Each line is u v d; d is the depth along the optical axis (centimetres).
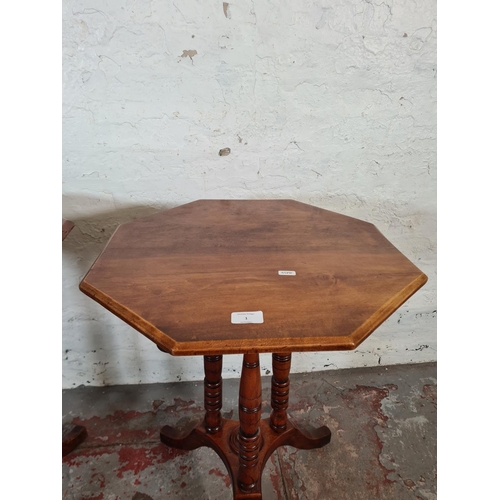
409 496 131
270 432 132
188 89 133
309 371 186
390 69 137
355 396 171
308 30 130
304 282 85
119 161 140
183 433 150
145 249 100
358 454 145
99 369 173
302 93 138
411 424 158
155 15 123
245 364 98
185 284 83
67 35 123
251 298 78
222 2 124
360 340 67
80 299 159
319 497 130
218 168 145
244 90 135
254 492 110
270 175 148
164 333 67
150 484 134
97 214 146
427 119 145
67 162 138
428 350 188
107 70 128
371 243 106
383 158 150
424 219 161
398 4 129
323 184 152
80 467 139
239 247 102
